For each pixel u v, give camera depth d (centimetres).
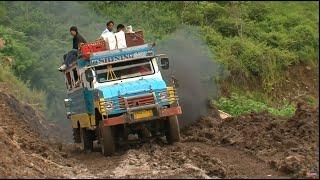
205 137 1727
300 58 3259
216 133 1725
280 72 3094
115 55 1606
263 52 3089
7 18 2886
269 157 1335
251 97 2841
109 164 1362
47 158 1437
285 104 2891
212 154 1415
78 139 1861
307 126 1500
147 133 1575
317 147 1344
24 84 2348
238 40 3120
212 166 1214
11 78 2223
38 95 2292
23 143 1517
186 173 1138
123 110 1507
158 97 1525
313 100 2919
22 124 1825
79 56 1656
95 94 1551
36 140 1727
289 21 3625
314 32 3472
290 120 1598
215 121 2003
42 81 2453
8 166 1163
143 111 1508
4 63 2372
